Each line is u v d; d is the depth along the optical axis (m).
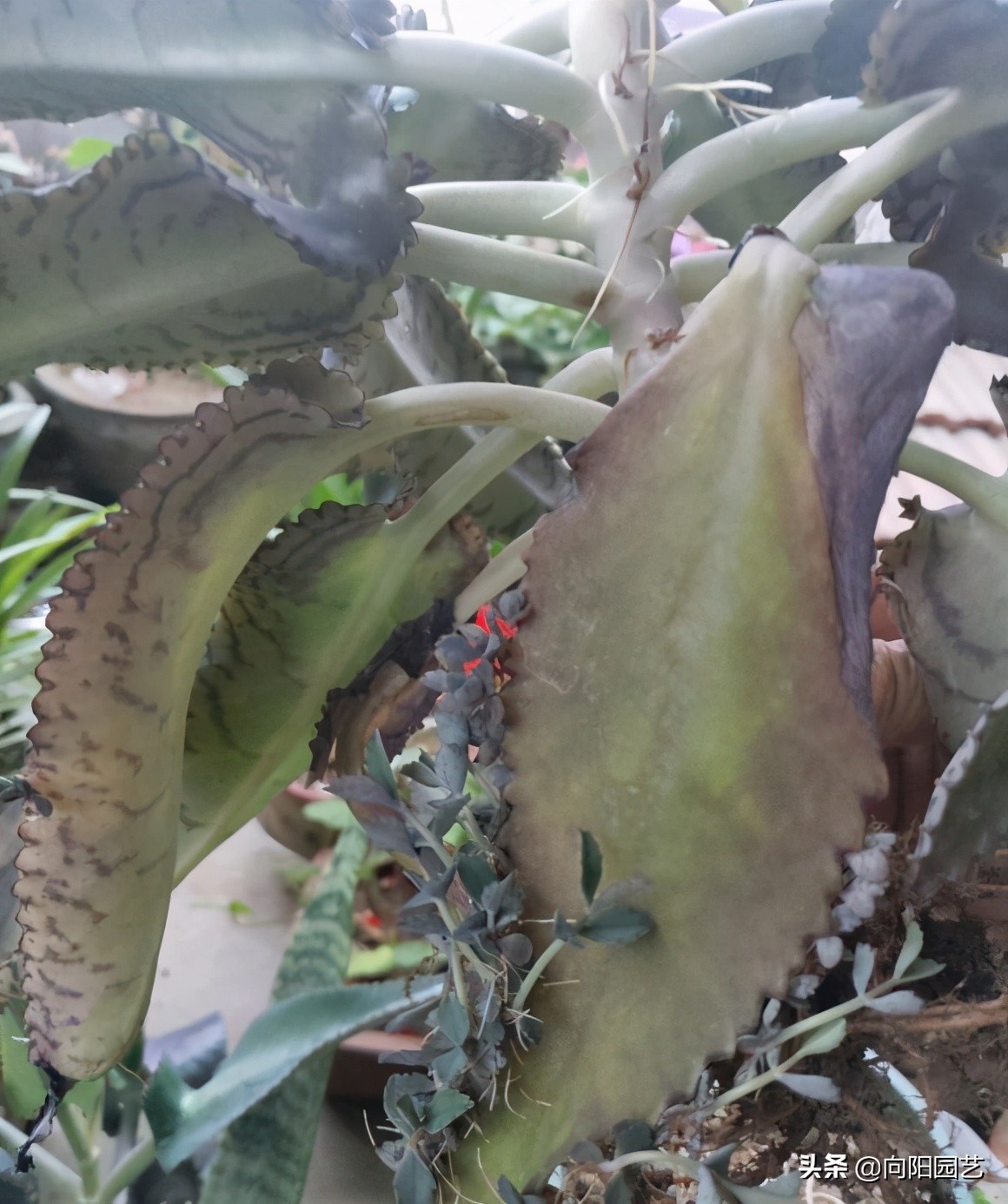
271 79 0.24
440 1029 0.25
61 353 0.28
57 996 0.25
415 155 0.40
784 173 0.40
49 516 0.80
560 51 0.36
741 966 0.23
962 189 0.30
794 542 0.22
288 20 0.24
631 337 0.30
